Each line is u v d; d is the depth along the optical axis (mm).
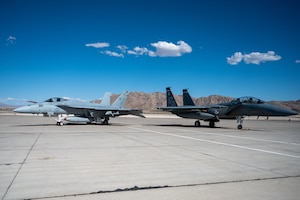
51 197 4301
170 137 14883
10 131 17656
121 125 28453
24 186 4883
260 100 21875
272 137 15938
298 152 9680
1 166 6594
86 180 5355
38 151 9086
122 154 8664
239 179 5582
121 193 4551
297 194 4609
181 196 4430
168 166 6820
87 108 25906
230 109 22719
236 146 11227
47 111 24562
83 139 13258
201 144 11742
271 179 5625
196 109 25094
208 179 5551
